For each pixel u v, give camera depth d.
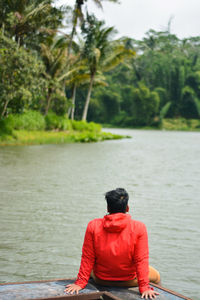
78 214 7.74
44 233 6.40
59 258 5.29
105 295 3.06
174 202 9.05
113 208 3.23
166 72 98.38
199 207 8.55
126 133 62.41
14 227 6.73
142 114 95.31
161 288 3.26
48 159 18.39
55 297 2.97
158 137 48.31
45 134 33.84
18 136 29.84
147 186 11.37
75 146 28.56
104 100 101.12
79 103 83.75
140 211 8.12
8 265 5.00
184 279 4.68
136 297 3.07
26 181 11.78
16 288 3.20
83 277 3.22
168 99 97.94
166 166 16.61
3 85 27.86
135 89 95.62
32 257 5.30
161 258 5.36
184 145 32.06
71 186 11.05
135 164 17.11
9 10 31.33
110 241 3.19
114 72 110.81
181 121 94.38
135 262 3.18
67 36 37.28
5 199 9.10
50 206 8.40
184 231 6.66
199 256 5.46
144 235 3.20
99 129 43.72
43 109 39.75
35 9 31.02
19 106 31.27
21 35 34.03
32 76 29.03
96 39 40.59
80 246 5.79
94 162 17.58
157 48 106.44
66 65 38.16
